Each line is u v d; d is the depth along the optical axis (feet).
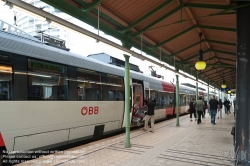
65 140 21.56
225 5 16.46
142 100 39.55
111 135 32.65
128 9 17.35
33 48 19.02
